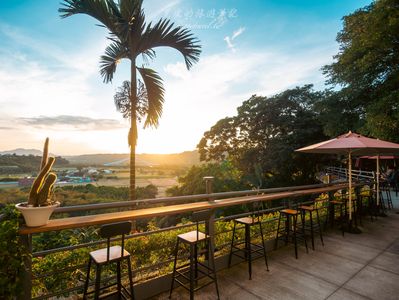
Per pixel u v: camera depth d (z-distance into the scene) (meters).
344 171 16.34
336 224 5.32
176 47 7.04
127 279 2.68
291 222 4.36
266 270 3.04
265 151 17.78
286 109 18.30
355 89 10.98
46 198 1.74
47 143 1.78
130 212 2.24
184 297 2.42
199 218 2.29
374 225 5.32
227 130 19.78
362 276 2.87
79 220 1.88
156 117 7.20
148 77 7.05
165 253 3.57
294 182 19.12
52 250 1.87
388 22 7.72
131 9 6.07
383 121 8.80
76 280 2.80
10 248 1.54
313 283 2.70
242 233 3.96
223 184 16.14
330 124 12.75
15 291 1.55
